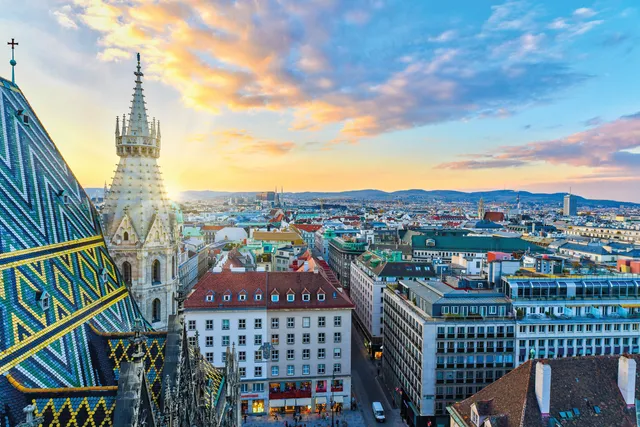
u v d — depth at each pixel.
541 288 84.38
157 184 54.47
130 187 52.47
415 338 83.06
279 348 86.00
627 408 48.97
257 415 85.06
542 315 82.44
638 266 103.62
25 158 39.41
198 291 86.69
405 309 89.25
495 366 80.44
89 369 32.31
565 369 50.91
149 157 54.12
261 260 171.12
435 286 92.44
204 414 36.88
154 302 53.28
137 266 51.00
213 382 46.38
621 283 86.06
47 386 27.86
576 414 47.56
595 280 86.62
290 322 85.94
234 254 155.50
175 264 56.31
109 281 43.56
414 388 82.81
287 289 88.56
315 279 91.38
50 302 32.69
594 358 52.56
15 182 36.09
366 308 127.12
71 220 42.41
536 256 129.75
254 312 85.00
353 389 99.50
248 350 85.25
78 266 39.53
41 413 25.08
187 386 32.81
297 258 156.25
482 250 195.00
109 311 40.22
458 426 54.12
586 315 84.19
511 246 196.38
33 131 43.62
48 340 30.31
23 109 42.75
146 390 25.34
